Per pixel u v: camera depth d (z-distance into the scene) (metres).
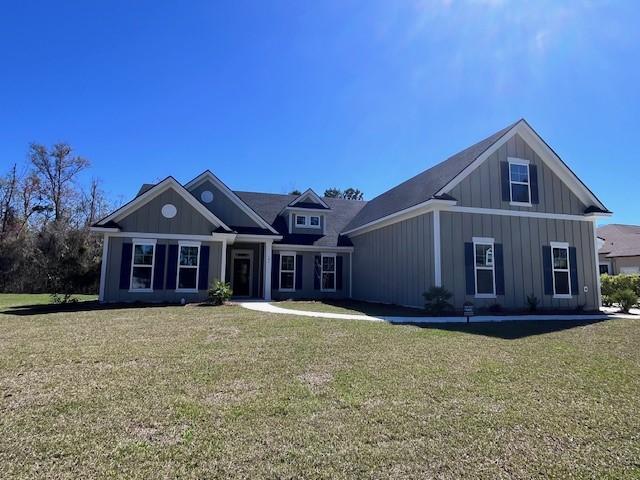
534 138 14.52
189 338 7.42
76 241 23.39
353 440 3.26
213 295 14.41
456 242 13.25
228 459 2.92
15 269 24.56
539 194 14.53
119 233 14.87
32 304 14.52
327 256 20.16
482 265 13.45
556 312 13.20
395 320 10.28
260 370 5.28
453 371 5.34
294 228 20.59
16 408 3.85
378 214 17.30
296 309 13.01
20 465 2.79
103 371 5.14
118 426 3.46
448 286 12.94
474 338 7.72
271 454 3.00
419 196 14.60
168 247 15.20
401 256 15.20
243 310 12.43
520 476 2.75
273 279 19.38
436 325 9.48
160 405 3.96
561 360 6.04
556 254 14.47
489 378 5.04
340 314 11.59
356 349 6.59
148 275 14.97
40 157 32.12
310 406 4.00
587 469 2.86
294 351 6.40
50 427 3.42
